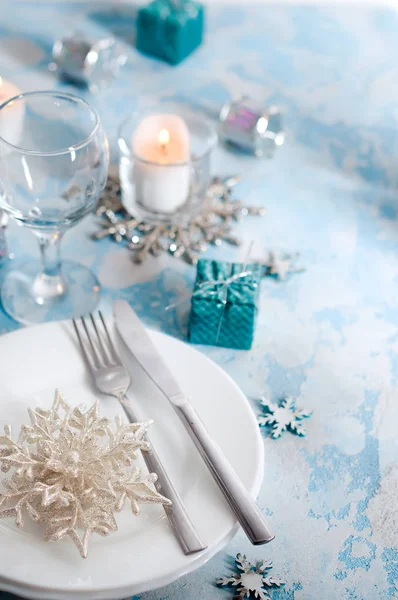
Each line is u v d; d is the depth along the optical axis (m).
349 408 0.60
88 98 0.82
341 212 0.74
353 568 0.52
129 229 0.70
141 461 0.52
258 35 0.93
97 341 0.58
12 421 0.54
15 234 0.70
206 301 0.60
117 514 0.49
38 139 0.64
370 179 0.77
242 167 0.77
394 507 0.54
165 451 0.53
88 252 0.69
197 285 0.60
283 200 0.74
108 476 0.49
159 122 0.70
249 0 0.98
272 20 0.96
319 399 0.60
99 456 0.49
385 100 0.86
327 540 0.53
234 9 0.96
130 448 0.50
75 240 0.69
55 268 0.65
